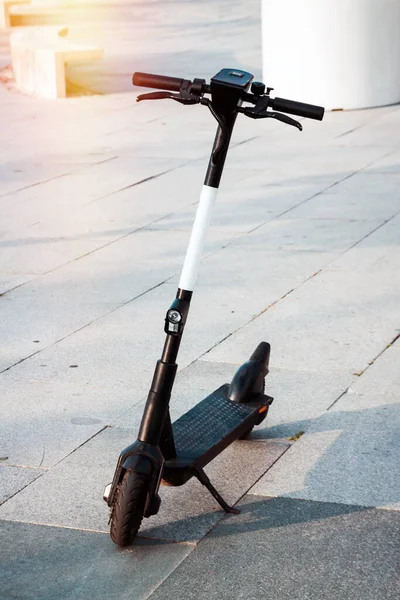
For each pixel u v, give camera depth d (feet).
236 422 15.02
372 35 48.85
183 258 26.48
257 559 12.75
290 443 15.98
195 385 18.25
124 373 18.93
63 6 108.37
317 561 12.66
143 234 28.89
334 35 48.52
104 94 56.18
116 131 45.42
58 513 13.96
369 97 49.73
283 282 24.25
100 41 81.15
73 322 21.86
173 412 17.06
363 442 15.94
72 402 17.66
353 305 22.48
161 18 98.89
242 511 13.92
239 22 91.86
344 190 33.68
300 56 49.03
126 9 109.09
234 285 24.09
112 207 32.09
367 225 29.30
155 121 47.75
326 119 47.44
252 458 15.48
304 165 37.76
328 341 20.36
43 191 34.50
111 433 16.40
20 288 24.32
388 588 12.07
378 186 34.09
